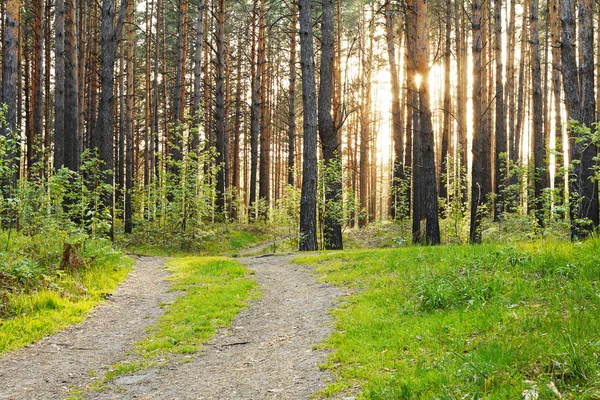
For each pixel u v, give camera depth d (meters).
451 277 7.87
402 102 31.64
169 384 5.53
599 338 4.43
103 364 6.34
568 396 3.68
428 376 4.39
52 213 13.49
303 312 8.22
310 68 17.14
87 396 5.25
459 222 19.09
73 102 19.67
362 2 30.52
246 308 9.01
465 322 5.84
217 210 27.23
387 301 7.61
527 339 4.77
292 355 6.10
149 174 34.12
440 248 11.12
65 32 20.34
